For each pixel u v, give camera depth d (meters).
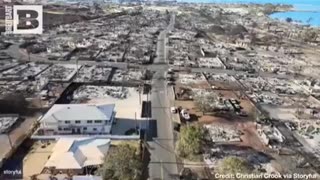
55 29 176.62
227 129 66.81
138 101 79.88
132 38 163.12
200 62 124.31
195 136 56.94
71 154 50.31
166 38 170.00
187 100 81.56
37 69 103.44
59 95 80.94
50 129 61.03
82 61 116.25
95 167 49.31
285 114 78.94
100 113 62.81
